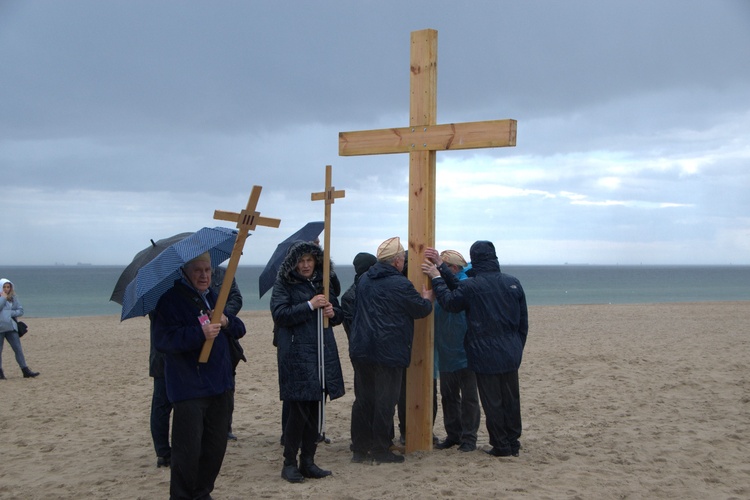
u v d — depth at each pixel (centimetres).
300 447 535
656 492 475
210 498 447
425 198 582
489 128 555
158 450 560
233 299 588
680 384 892
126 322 2281
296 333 505
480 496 463
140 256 545
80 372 1155
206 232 433
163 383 555
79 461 591
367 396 564
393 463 552
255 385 973
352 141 618
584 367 1063
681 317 2148
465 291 555
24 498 492
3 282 1088
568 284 8331
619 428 671
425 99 586
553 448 598
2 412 820
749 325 1822
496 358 553
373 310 546
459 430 608
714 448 589
